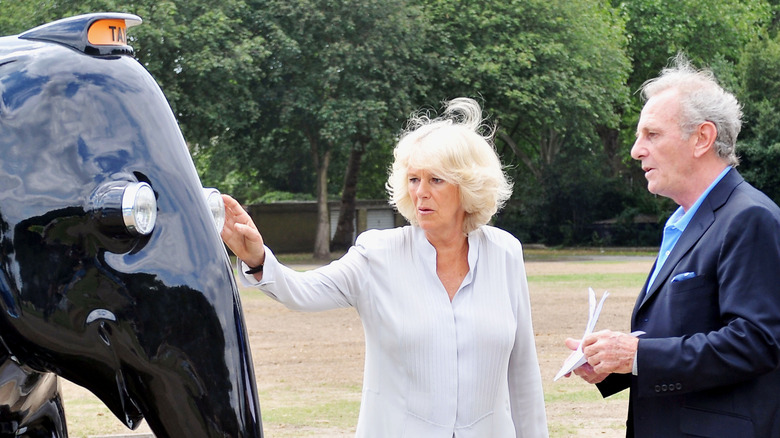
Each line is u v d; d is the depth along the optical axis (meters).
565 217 42.47
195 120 28.66
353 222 36.59
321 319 15.02
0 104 1.76
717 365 2.89
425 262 3.07
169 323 1.77
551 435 7.17
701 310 3.05
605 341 3.03
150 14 26.36
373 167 43.84
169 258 1.78
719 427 2.99
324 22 28.08
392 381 3.02
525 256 34.03
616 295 17.80
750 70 37.50
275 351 11.72
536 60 30.14
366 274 3.06
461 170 2.97
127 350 1.76
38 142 1.75
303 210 38.75
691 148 3.16
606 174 43.16
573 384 9.44
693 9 40.38
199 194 1.86
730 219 3.02
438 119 3.28
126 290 1.75
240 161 36.16
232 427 1.79
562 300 16.97
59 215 1.73
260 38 27.47
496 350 3.03
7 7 26.56
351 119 27.66
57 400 2.24
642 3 39.66
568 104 30.06
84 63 1.82
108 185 1.74
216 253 1.84
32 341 1.77
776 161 36.19
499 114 30.34
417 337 2.97
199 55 26.41
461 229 3.10
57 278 1.74
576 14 30.81
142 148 1.80
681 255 3.14
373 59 28.27
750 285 2.92
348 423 7.66
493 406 3.05
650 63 41.06
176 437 1.79
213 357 1.79
